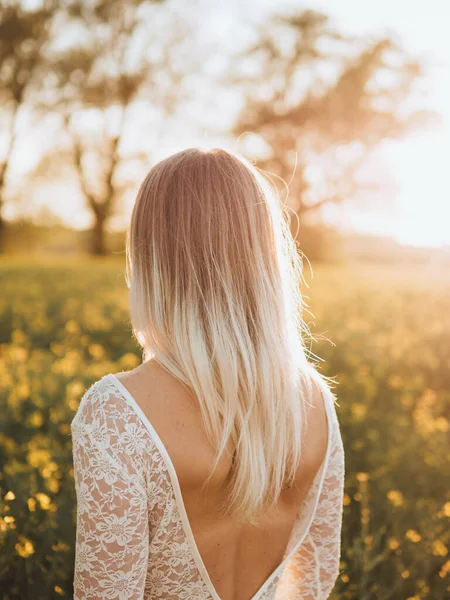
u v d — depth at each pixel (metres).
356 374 5.39
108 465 1.05
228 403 1.12
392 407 5.03
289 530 1.30
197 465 1.11
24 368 4.86
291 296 1.26
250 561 1.26
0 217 32.16
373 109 35.41
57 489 2.79
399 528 2.79
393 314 9.16
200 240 1.15
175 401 1.11
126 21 30.97
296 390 1.21
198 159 1.19
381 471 3.27
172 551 1.15
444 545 2.74
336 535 1.39
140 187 1.21
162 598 1.18
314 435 1.29
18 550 2.17
